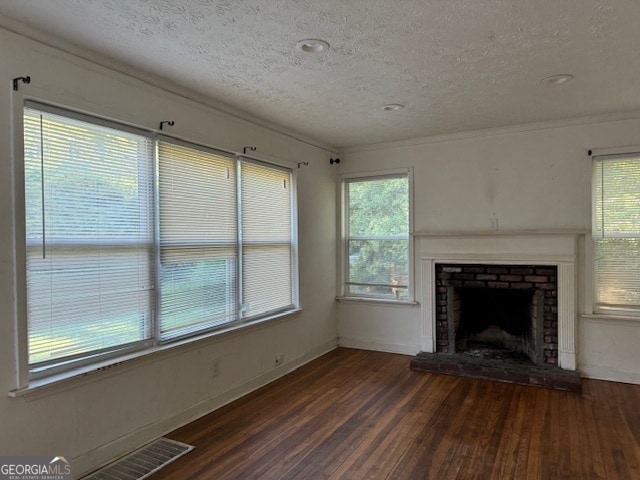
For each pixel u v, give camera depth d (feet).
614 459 8.17
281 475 7.73
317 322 15.53
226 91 10.16
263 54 8.13
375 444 8.85
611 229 12.57
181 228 10.03
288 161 13.88
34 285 7.18
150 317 9.28
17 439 6.82
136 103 8.85
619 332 12.42
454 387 12.16
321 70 8.93
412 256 15.33
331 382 12.73
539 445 8.72
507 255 13.57
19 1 6.20
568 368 12.75
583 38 7.50
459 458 8.25
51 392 7.25
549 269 13.20
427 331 14.92
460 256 14.30
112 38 7.41
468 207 14.43
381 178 16.01
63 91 7.49
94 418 7.95
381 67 8.78
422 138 15.02
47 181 7.36
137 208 8.99
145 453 8.51
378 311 16.16
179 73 9.03
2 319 6.68
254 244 12.46
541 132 13.33
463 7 6.48
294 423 9.89
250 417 10.25
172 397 9.62
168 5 6.36
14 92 6.79
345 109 11.62
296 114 12.09
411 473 7.75
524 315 14.48
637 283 12.30
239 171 11.87
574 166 12.92
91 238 8.08
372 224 16.29
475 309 15.48
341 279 16.78
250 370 12.12
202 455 8.45
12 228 6.81
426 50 7.99
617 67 8.80
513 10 6.56
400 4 6.40
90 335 8.07
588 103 11.26
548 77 9.36
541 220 13.38
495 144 13.98
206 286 10.75
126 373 8.57
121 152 8.66
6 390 6.70
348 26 7.07
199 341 10.25
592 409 10.49
